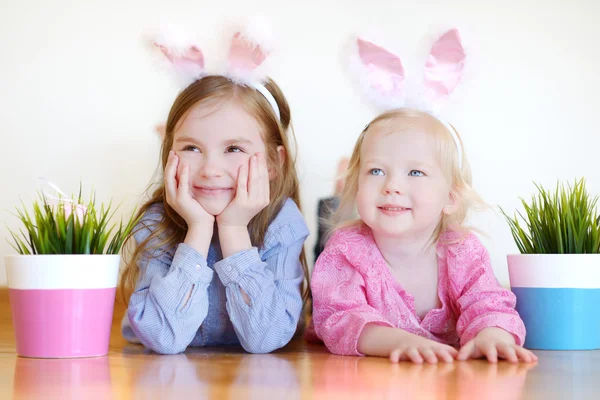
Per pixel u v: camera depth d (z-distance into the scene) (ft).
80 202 4.32
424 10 6.20
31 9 6.15
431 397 2.48
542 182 6.23
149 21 6.17
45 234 3.62
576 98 6.22
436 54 4.31
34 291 3.53
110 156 6.19
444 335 4.26
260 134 4.19
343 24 6.21
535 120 6.23
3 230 6.11
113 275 3.73
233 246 3.98
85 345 3.61
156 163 6.16
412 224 4.02
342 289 4.08
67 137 6.18
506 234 6.17
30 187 6.15
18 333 3.60
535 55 6.22
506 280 6.13
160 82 6.16
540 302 4.04
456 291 4.16
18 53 6.16
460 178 4.24
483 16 6.22
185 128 4.07
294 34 6.21
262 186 4.02
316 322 4.10
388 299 4.10
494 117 6.20
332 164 6.20
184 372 3.10
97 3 6.17
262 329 3.89
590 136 6.23
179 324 3.84
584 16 6.23
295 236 4.29
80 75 6.18
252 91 4.22
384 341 3.66
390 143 4.04
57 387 2.67
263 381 2.84
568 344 4.01
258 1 6.19
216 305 4.28
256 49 4.25
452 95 4.41
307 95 6.21
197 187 4.03
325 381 2.85
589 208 4.67
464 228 4.30
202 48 4.38
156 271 4.09
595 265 4.03
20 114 6.15
